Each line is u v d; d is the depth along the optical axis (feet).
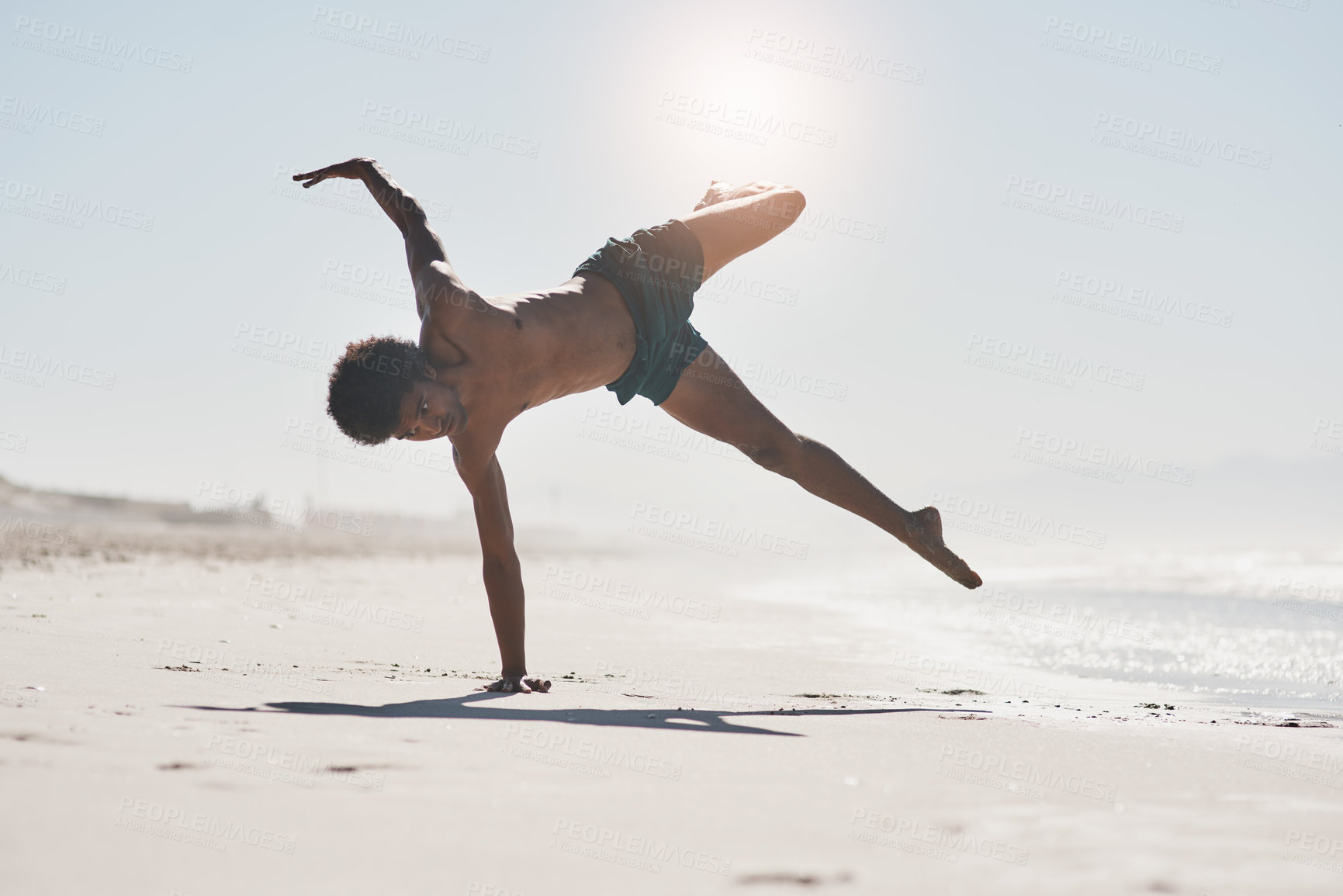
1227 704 15.44
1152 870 4.95
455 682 13.29
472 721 8.79
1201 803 6.64
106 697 9.08
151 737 6.93
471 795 5.86
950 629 32.30
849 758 7.79
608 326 11.91
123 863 4.33
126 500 177.78
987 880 4.69
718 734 8.80
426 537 185.06
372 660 16.75
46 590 26.48
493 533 11.96
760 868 4.76
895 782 6.85
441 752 7.09
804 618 37.45
